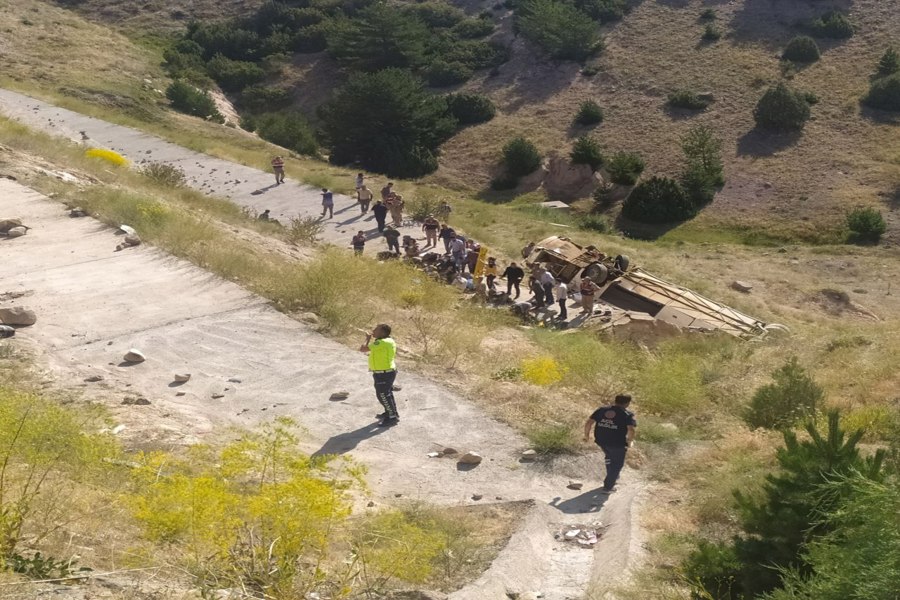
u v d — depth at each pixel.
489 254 29.50
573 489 10.32
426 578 6.98
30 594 5.03
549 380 13.93
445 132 53.94
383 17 60.94
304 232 25.36
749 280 32.38
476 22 66.50
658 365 14.86
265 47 67.94
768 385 13.37
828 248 38.44
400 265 21.11
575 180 48.06
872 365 16.44
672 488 10.11
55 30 62.41
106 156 31.34
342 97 51.34
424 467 10.68
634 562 7.50
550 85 58.50
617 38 62.03
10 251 17.73
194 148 40.09
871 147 47.44
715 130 50.91
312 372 13.40
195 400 12.04
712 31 59.91
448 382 13.41
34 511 6.22
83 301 15.30
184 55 65.31
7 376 11.55
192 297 16.03
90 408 10.75
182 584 5.68
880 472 6.17
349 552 6.85
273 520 5.88
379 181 38.88
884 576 4.82
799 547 6.11
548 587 7.45
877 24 59.00
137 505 6.05
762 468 9.70
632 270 24.97
